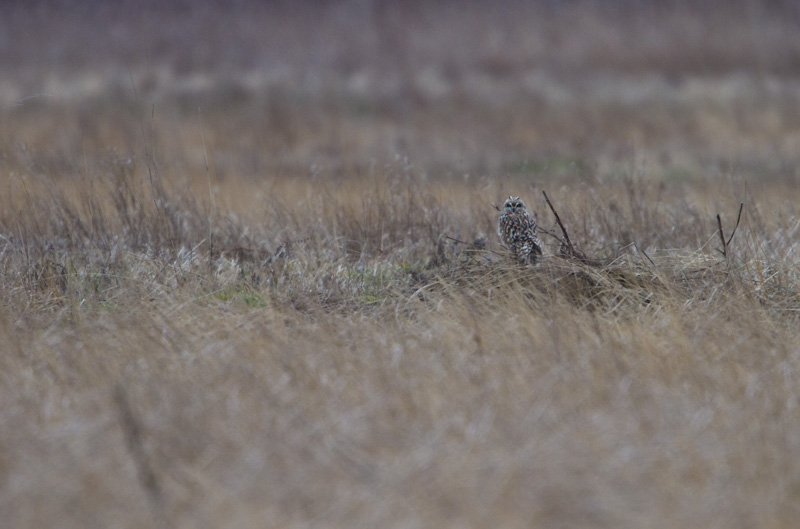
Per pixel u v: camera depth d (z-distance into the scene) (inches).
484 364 733.3
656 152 2913.4
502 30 5841.5
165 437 618.8
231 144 3107.8
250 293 1012.5
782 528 527.8
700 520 534.9
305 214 1321.4
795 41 5172.2
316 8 6412.4
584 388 685.9
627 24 5782.5
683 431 618.5
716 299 909.8
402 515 536.4
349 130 3540.8
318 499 555.2
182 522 537.0
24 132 2896.2
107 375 724.0
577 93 4234.7
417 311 903.1
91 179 1317.7
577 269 959.6
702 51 5059.1
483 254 1023.0
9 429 641.0
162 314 885.2
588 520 539.5
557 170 2458.2
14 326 880.3
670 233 1197.1
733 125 3476.9
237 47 5388.8
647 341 771.4
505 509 540.4
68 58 5032.0
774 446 599.2
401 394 668.7
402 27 5935.0
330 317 878.4
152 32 5620.1
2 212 1275.8
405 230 1238.3
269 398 668.7
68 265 1080.8
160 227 1234.0
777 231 1161.4
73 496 558.3
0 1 6161.4
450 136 3467.0
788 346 772.6
